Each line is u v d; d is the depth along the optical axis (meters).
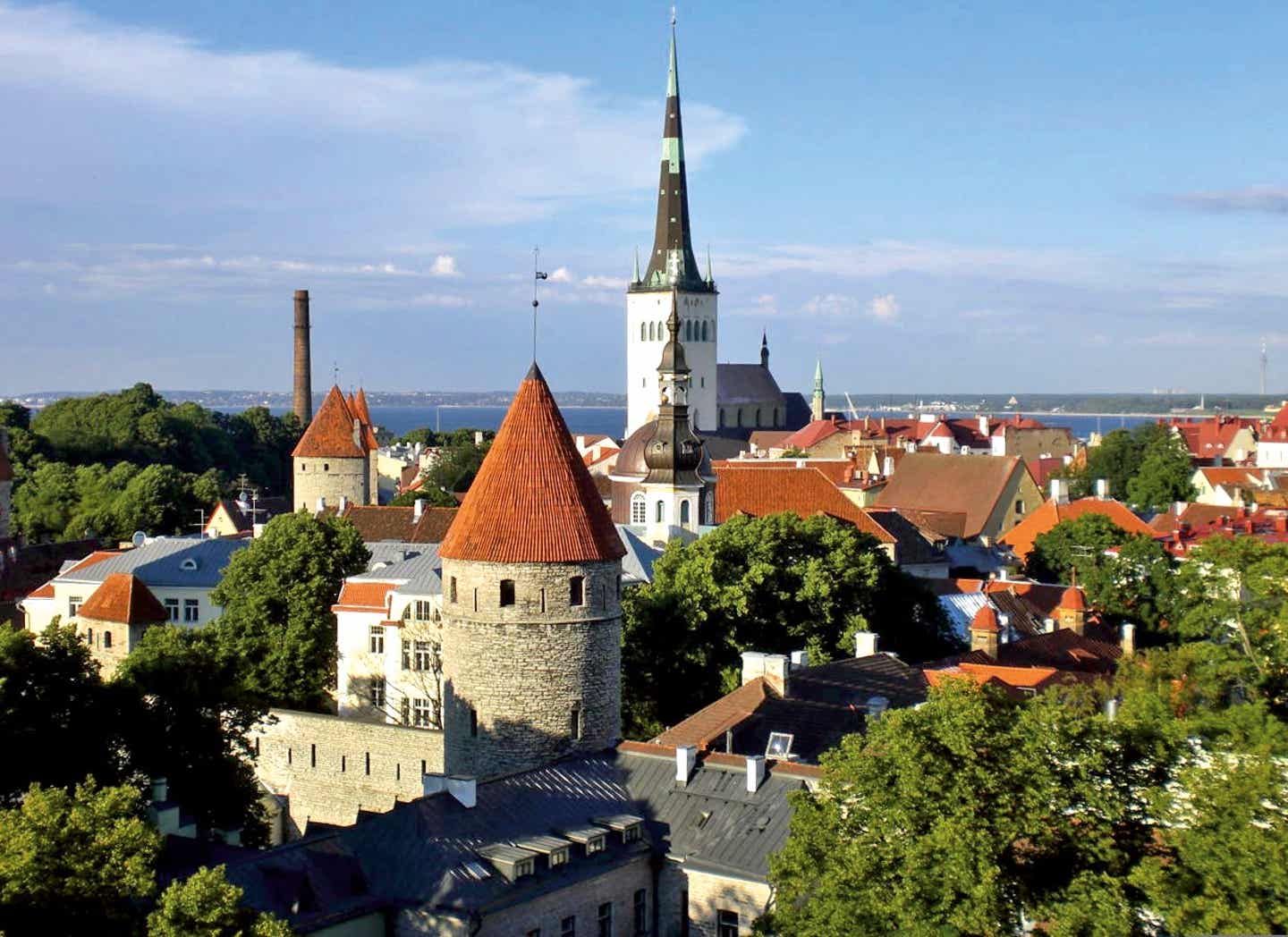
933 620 118.88
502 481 77.94
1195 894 50.38
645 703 99.44
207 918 48.09
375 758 96.12
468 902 58.75
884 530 153.62
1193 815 53.56
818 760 72.94
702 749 74.31
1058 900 50.81
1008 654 106.31
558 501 77.62
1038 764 52.56
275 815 95.00
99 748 74.56
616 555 79.06
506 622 76.81
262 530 128.62
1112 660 113.25
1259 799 52.81
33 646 74.50
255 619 113.19
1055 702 57.66
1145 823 55.53
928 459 196.25
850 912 50.88
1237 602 90.81
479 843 62.66
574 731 77.75
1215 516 188.12
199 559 136.00
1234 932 48.50
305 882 58.72
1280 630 85.38
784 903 54.88
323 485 183.62
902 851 51.62
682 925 66.25
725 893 64.50
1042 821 52.12
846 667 89.00
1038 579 154.38
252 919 51.12
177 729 80.50
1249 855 50.22
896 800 52.34
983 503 186.50
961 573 158.75
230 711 87.31
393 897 60.06
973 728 53.00
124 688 77.44
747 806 67.56
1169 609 133.88
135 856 51.69
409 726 95.12
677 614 99.69
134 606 120.75
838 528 115.31
